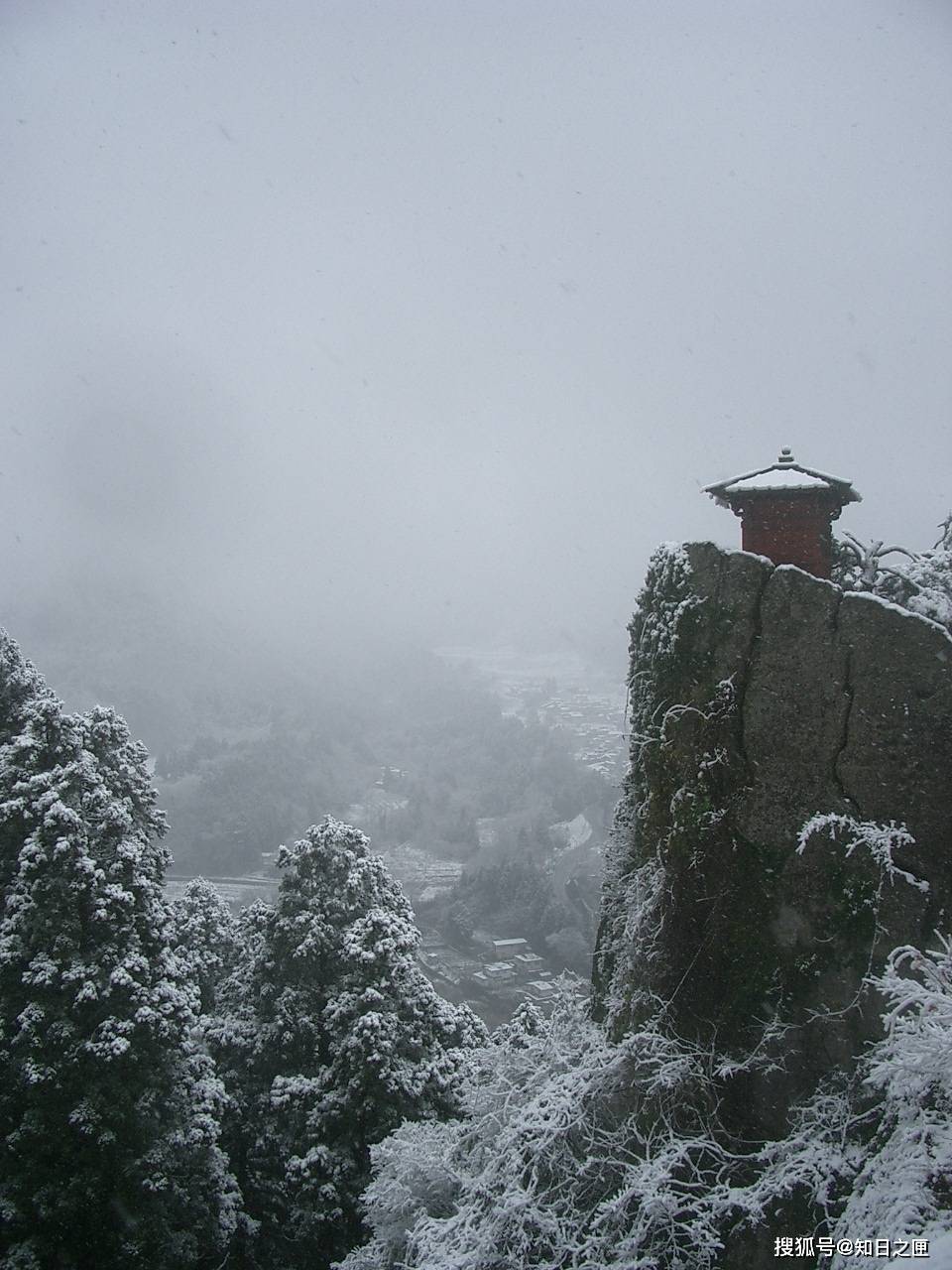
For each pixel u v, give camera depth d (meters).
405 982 22.47
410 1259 11.55
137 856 19.34
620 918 12.07
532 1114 10.62
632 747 12.46
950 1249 6.05
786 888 9.60
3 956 17.86
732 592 10.39
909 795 9.34
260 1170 21.86
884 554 12.67
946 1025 7.50
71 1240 17.39
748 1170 9.05
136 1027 17.98
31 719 20.16
